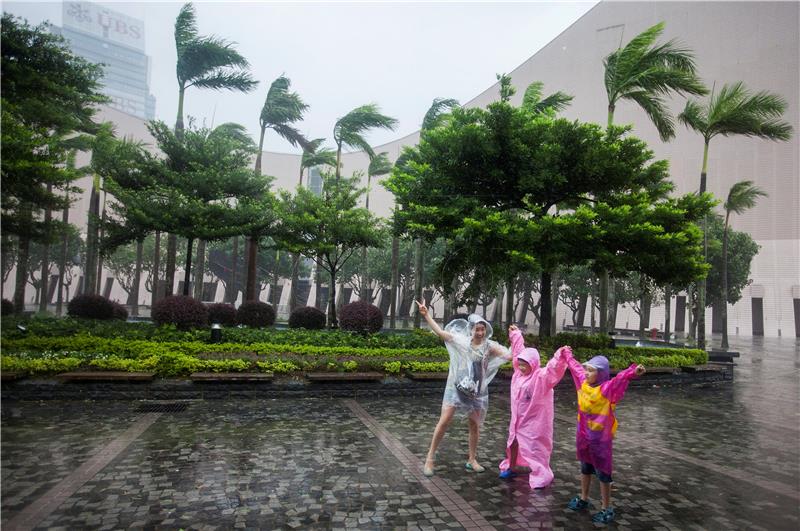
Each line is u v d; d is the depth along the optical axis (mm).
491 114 13297
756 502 4773
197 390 8930
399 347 12852
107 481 4742
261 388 9250
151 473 5004
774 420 8898
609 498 4195
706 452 6609
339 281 42156
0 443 5836
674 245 12664
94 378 8383
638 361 13703
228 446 6047
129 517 3973
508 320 17484
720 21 32562
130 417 7355
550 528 4012
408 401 9500
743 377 15414
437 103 20016
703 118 18203
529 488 4949
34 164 7773
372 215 17578
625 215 12391
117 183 14758
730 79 31812
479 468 5410
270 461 5527
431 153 14117
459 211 13070
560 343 14359
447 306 20969
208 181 15609
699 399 11172
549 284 15180
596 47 40906
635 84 15516
